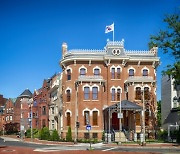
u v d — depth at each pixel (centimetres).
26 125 8981
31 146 4553
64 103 5925
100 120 5672
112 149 3900
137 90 5741
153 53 6078
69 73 5953
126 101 5422
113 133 5266
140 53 6066
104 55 5850
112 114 5756
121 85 5912
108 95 5866
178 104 6094
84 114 5678
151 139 5528
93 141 5122
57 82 6975
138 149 3884
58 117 6619
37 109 8894
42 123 8281
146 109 5731
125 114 5734
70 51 5972
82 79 5706
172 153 3284
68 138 5331
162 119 6775
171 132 5425
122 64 5953
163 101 6800
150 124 5712
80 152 3406
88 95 5725
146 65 6044
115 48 5931
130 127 5616
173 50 2856
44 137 6050
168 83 6525
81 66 5916
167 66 2836
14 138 7662
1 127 11775
